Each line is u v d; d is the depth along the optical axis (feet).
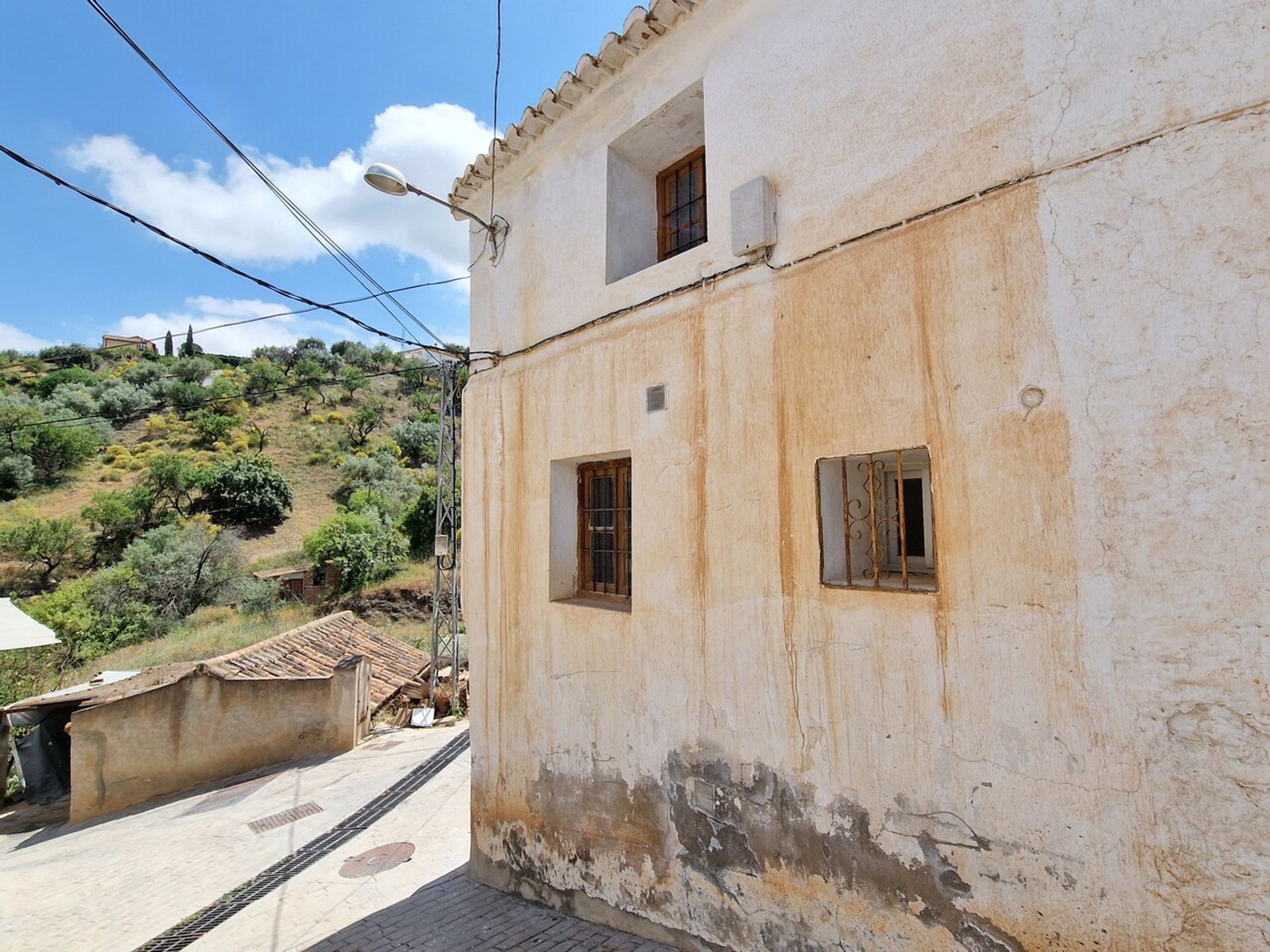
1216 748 6.70
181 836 24.70
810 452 10.32
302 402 165.89
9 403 121.80
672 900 12.22
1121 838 7.25
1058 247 7.95
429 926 14.87
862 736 9.51
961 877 8.46
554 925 14.14
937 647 8.77
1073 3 7.97
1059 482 7.81
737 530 11.32
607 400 14.11
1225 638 6.66
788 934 10.33
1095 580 7.50
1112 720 7.35
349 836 22.88
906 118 9.53
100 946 16.80
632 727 13.14
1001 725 8.17
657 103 13.46
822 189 10.48
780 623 10.62
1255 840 6.44
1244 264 6.69
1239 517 6.63
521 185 17.37
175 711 32.19
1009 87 8.49
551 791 15.05
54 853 25.82
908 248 9.33
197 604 79.25
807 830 10.12
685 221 15.33
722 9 12.17
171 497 108.99
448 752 32.83
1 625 33.06
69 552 89.45
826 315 10.22
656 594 12.73
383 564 86.53
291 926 16.05
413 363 195.62
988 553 8.35
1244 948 6.46
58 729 36.09
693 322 12.34
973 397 8.57
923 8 9.45
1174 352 7.07
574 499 16.01
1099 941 7.36
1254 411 6.57
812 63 10.81
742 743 11.08
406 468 143.13
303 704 34.27
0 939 18.04
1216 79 6.95
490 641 17.26
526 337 16.70
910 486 11.28
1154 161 7.29
